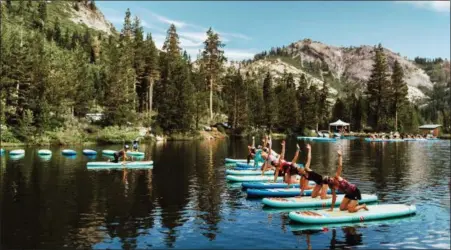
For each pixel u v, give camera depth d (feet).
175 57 257.75
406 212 45.91
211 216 46.01
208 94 273.13
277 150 152.46
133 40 247.70
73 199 55.16
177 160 107.34
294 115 294.46
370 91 325.42
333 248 35.37
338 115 355.77
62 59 207.41
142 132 201.46
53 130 169.89
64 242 36.83
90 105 214.48
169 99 215.51
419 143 207.41
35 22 498.28
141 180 71.82
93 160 104.83
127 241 37.17
